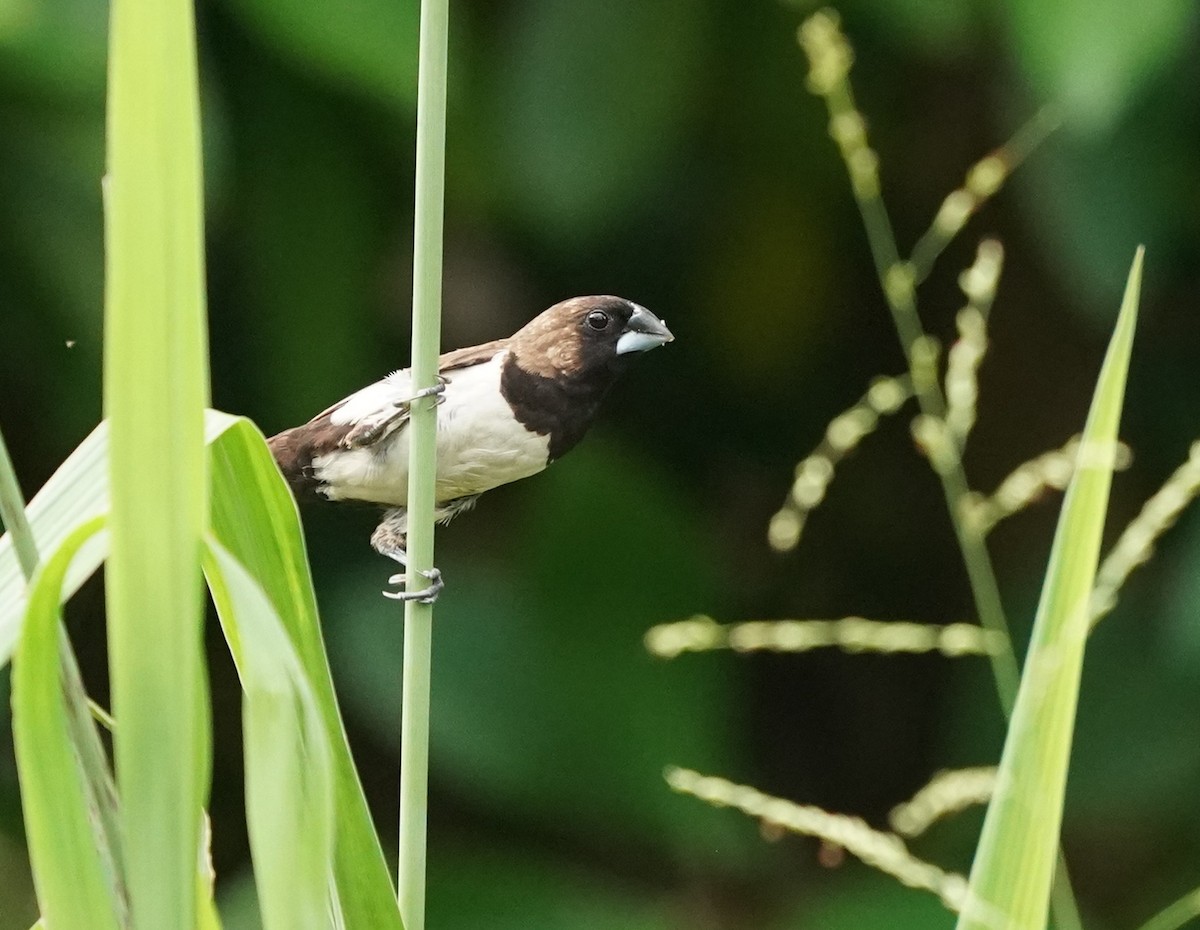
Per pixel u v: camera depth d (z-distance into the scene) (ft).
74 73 16.90
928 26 17.10
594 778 17.28
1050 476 16.48
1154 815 17.26
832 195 17.33
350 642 17.21
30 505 16.39
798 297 17.37
